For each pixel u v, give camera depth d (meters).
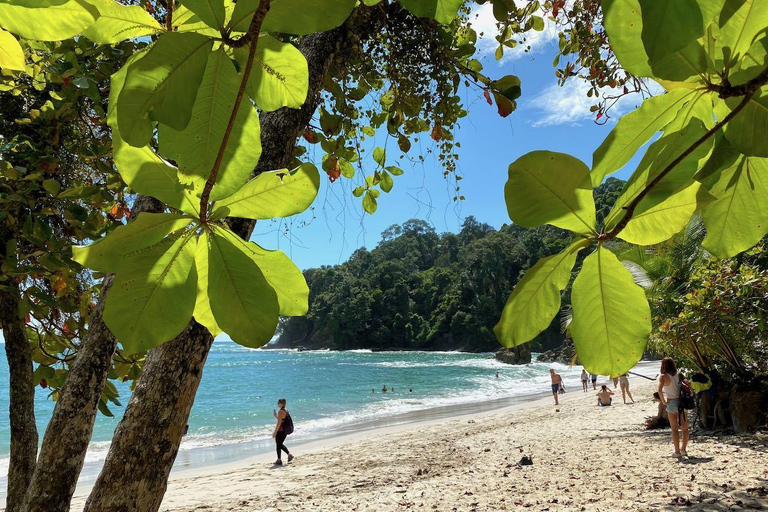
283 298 0.75
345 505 9.43
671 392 9.42
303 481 12.21
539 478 9.47
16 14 0.58
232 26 0.56
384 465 13.09
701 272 10.09
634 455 10.17
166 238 0.66
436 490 9.67
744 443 9.49
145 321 0.64
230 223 1.61
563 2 3.30
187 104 0.54
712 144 0.61
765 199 0.72
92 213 2.86
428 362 74.06
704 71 0.53
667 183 0.54
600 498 7.59
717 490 7.11
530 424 18.19
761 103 0.57
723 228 0.75
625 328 0.59
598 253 0.58
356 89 3.52
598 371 0.61
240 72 0.66
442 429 19.58
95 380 2.04
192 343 1.74
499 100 2.18
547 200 0.52
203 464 17.16
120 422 1.73
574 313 0.60
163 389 1.71
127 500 1.65
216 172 0.61
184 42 0.55
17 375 2.82
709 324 9.84
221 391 45.00
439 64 3.38
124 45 2.65
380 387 44.41
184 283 0.65
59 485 1.94
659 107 0.60
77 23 0.59
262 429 25.64
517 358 67.94
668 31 0.41
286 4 0.55
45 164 2.63
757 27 0.54
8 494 2.73
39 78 2.52
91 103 3.12
